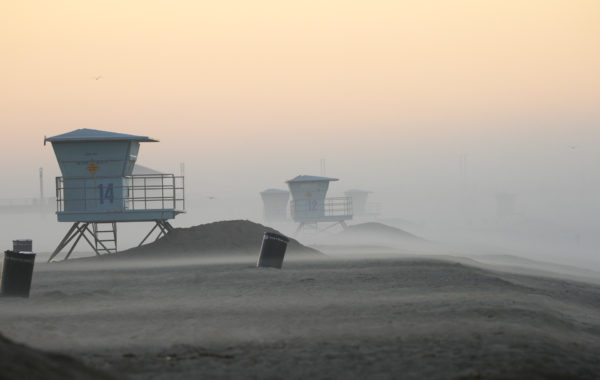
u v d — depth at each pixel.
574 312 47.22
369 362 26.34
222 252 93.06
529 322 36.28
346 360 26.73
